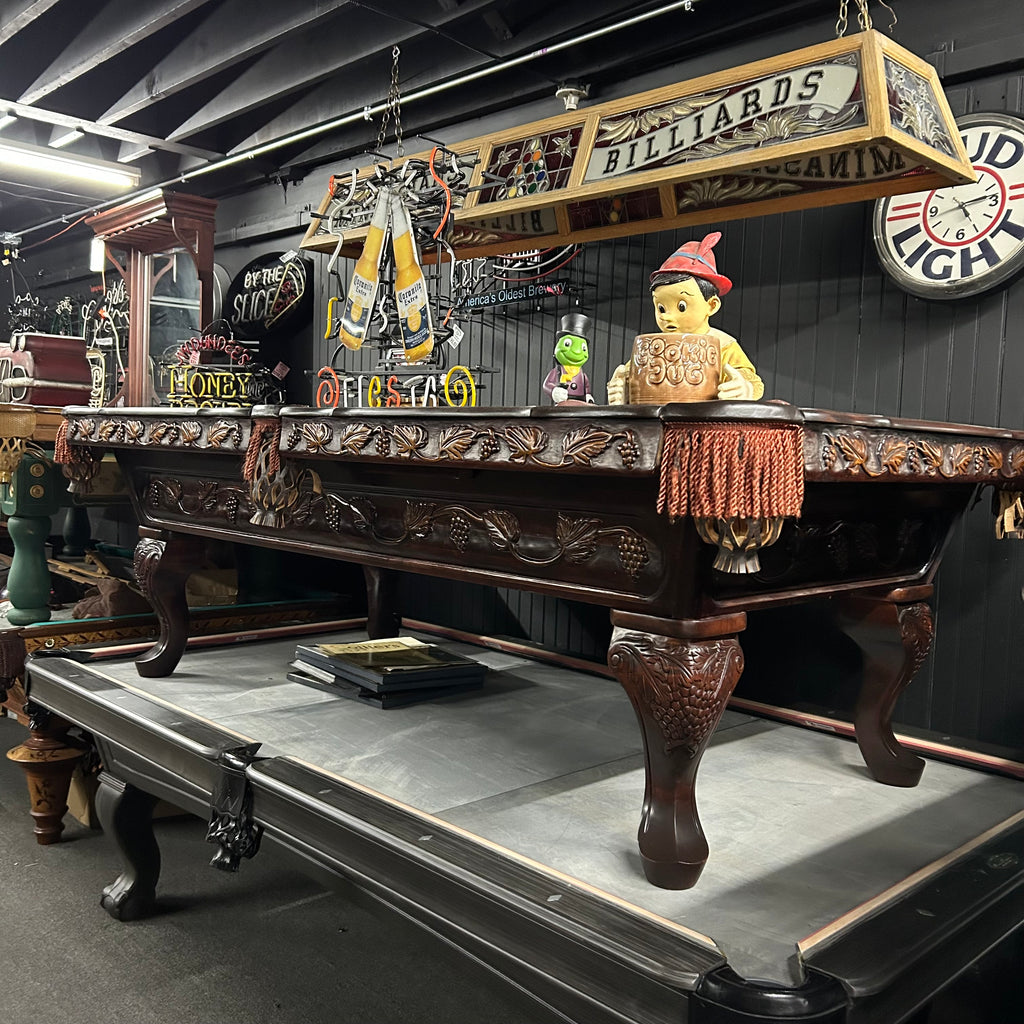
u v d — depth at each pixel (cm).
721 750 203
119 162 439
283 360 397
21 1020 185
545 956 124
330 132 361
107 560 379
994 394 202
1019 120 195
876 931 121
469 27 285
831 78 160
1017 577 204
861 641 183
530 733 212
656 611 130
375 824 153
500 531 153
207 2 308
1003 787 183
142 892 229
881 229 213
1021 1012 159
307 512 193
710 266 152
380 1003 196
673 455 114
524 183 201
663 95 185
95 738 230
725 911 128
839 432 125
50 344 372
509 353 303
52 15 335
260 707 230
